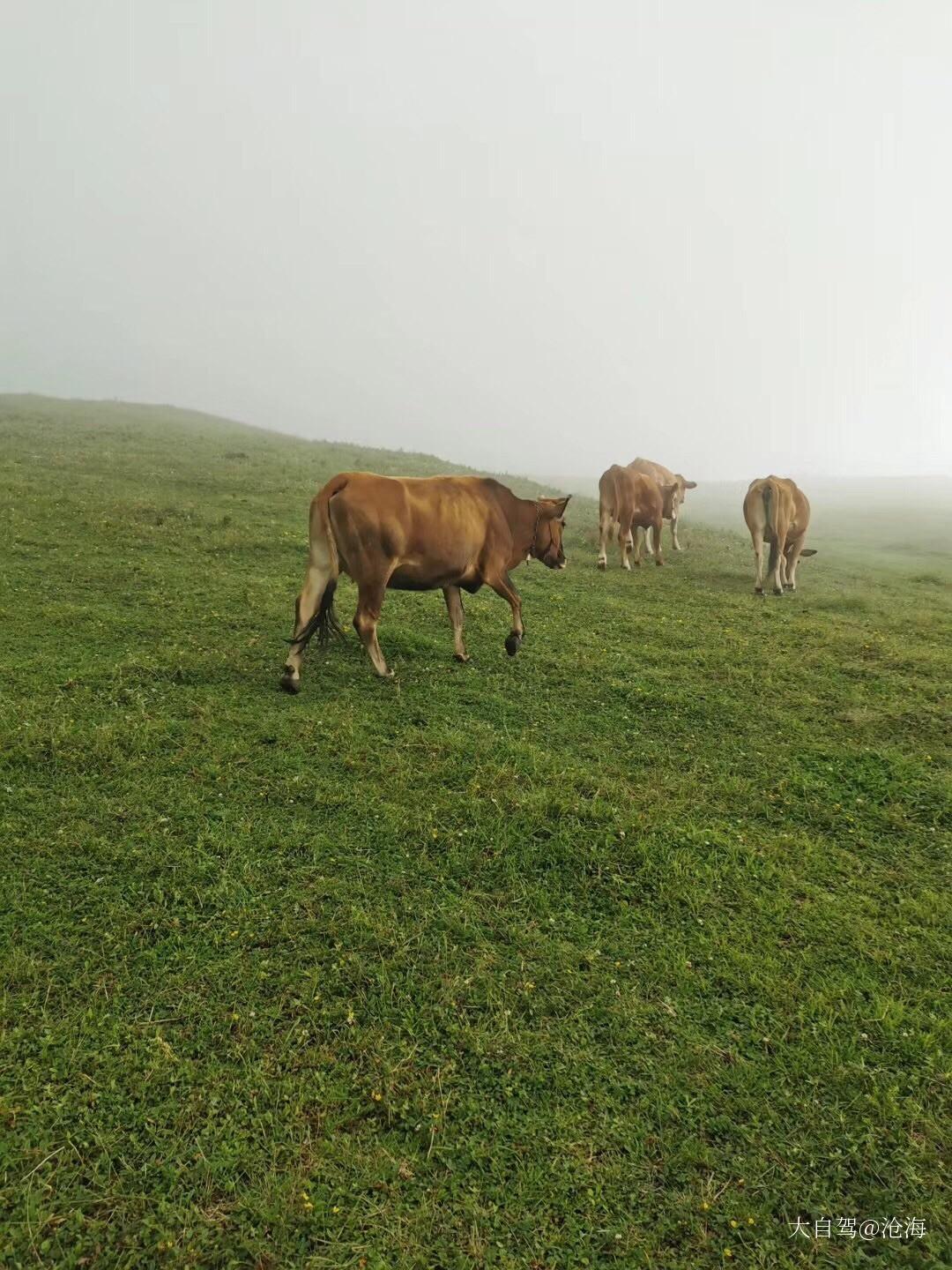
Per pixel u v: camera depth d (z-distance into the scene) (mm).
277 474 19750
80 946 3768
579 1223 2701
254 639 7965
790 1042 3465
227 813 4875
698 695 7395
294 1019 3459
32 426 25000
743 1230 2699
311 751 5758
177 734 5832
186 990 3561
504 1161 2900
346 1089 3145
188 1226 2625
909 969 3922
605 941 4039
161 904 4066
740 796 5559
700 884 4516
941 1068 3324
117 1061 3193
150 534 11977
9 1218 2613
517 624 7977
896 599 13273
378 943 3893
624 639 9211
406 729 6215
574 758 5980
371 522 6680
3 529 11219
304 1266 2529
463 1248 2605
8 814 4684
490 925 4098
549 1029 3475
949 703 7359
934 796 5609
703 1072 3297
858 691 7625
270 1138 2932
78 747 5430
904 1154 2961
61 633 7727
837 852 4934
